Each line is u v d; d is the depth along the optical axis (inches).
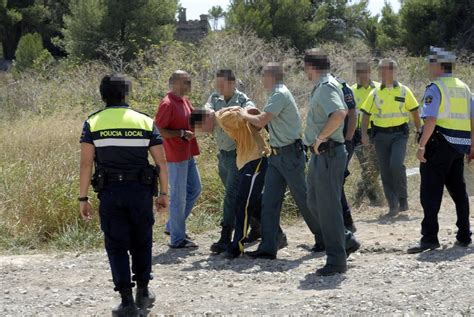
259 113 921.5
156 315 702.5
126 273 692.1
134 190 687.7
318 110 813.2
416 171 1485.0
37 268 921.5
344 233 834.2
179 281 842.2
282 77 900.0
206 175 1293.1
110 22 4013.3
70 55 4074.8
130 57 3917.3
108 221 692.1
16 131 1633.9
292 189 916.6
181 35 4936.0
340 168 811.4
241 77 1893.5
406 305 690.8
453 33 4037.9
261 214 943.0
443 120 904.9
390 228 1127.6
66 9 5777.6
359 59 1254.9
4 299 772.6
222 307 721.6
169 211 1018.1
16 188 1218.6
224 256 949.2
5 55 5762.8
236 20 3880.4
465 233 933.8
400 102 1227.9
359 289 760.3
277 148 905.5
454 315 656.4
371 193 1343.5
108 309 730.2
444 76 917.2
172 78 986.1
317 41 4156.0
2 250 1075.3
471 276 787.4
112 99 704.4
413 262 869.8
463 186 931.3
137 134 692.1
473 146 930.1
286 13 4028.1
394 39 4143.7
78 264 944.3
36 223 1140.5
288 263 914.1
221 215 1218.6
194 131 990.4
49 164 1275.8
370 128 1246.9
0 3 5477.4
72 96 2194.9
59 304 748.0
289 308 701.9
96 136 687.7
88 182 698.8
